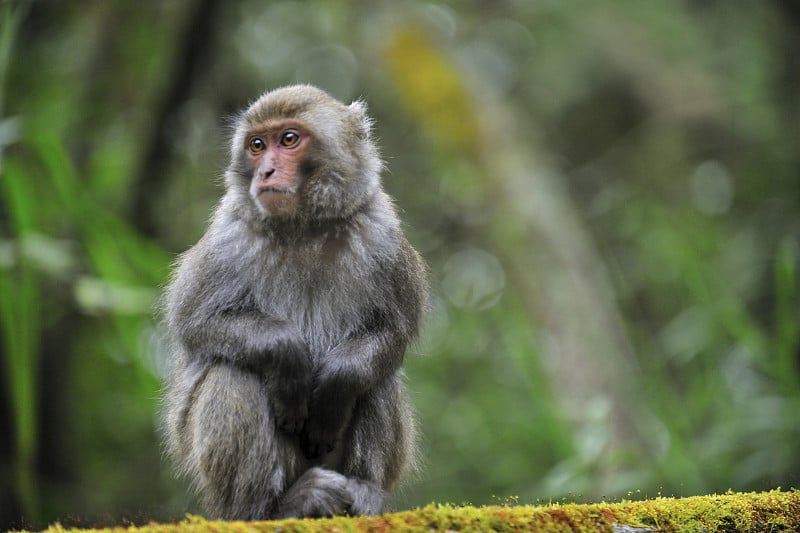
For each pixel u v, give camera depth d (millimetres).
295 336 7207
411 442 8078
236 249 7770
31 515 11289
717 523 5828
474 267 18938
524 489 14375
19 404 9344
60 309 14070
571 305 14477
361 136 8180
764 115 18297
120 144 16031
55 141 10016
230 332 7258
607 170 19719
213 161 17031
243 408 7086
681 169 18562
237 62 18188
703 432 13523
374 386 7508
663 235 16156
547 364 14102
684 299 16594
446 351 17859
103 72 16062
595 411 12016
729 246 16828
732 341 13492
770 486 11523
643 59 20141
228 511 7070
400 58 16922
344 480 6852
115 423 17703
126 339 10711
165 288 8703
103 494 16516
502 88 20656
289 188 7656
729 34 20031
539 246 15188
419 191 19047
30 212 9984
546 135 21016
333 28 18250
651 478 11445
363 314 7773
